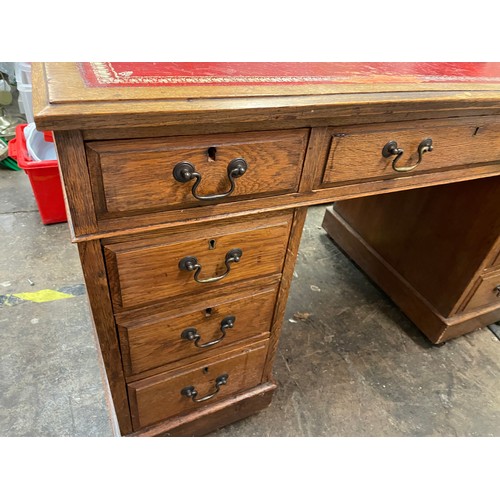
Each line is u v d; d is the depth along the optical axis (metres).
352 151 0.65
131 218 0.55
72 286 1.43
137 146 0.49
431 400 1.22
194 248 0.64
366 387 1.24
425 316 1.37
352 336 1.41
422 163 0.75
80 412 1.07
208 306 0.75
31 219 1.71
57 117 0.41
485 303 1.35
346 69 0.70
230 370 0.92
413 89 0.63
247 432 1.09
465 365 1.35
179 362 0.82
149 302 0.67
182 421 0.94
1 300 1.34
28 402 1.08
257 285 0.78
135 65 0.59
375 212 1.54
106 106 0.44
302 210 0.70
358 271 1.70
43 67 0.55
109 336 0.68
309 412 1.16
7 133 2.02
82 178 0.48
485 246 1.12
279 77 0.61
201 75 0.58
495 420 1.18
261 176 0.59
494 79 0.75
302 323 1.44
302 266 1.70
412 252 1.40
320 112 0.55
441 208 1.24
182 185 0.54
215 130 0.52
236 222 0.65
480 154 0.81
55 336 1.25
